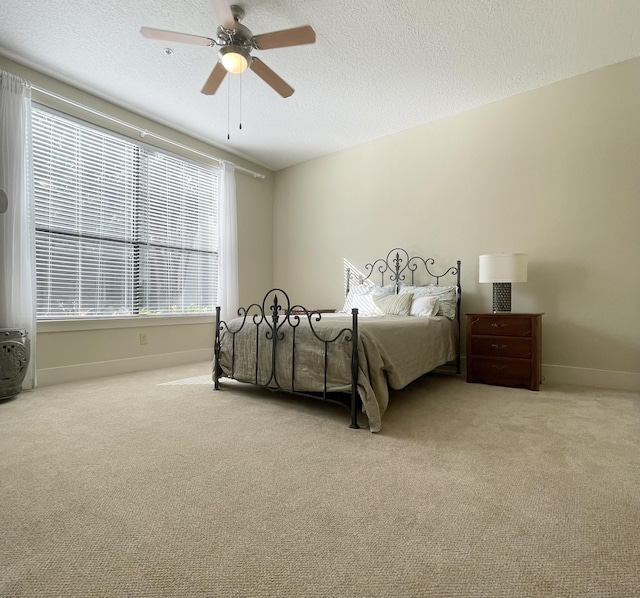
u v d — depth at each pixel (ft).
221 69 8.07
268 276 17.37
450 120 12.46
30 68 9.89
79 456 5.45
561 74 10.18
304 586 2.95
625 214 9.63
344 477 4.82
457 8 7.81
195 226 14.38
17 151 9.27
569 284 10.34
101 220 11.53
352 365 6.75
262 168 17.12
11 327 9.07
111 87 10.80
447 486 4.57
